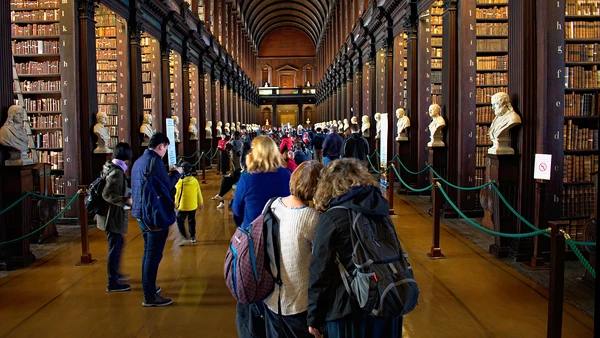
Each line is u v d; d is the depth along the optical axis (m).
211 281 5.23
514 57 5.92
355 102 21.06
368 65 18.78
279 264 2.52
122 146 4.78
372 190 2.36
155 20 13.48
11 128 6.02
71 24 8.38
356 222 2.24
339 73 27.48
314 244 2.29
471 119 8.18
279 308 2.52
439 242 6.67
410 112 11.40
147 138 11.65
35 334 3.90
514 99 5.94
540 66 5.59
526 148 5.75
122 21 11.20
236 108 31.91
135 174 4.28
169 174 4.54
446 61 8.65
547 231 4.13
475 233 7.25
